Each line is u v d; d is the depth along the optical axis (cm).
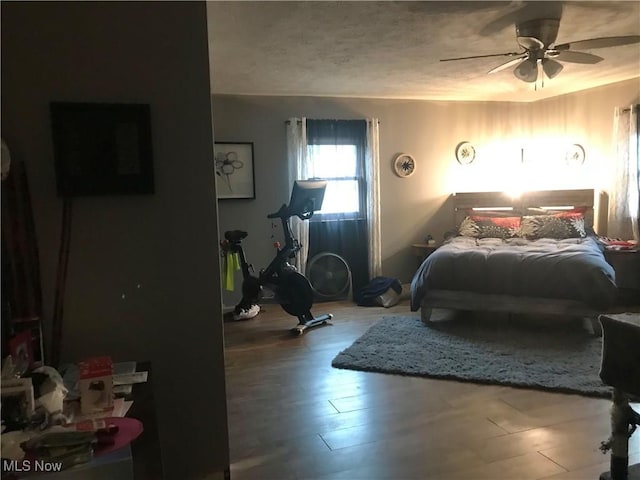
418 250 573
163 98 198
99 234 196
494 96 577
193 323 210
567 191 554
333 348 389
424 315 435
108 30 190
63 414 140
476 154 605
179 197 203
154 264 203
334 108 546
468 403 284
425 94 550
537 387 299
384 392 303
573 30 332
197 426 215
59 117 185
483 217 567
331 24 303
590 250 419
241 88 486
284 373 338
